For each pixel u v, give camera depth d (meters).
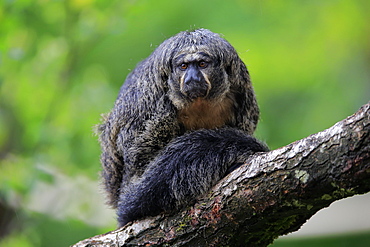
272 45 16.39
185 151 6.88
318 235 12.48
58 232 13.53
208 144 6.88
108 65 15.37
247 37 15.91
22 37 12.98
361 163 5.16
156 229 6.66
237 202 6.05
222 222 6.22
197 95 7.34
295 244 12.40
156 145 7.57
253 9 15.96
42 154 12.11
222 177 6.67
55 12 12.74
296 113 15.82
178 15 15.53
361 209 13.16
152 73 7.64
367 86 16.72
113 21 12.78
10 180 11.48
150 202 6.74
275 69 16.38
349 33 17.22
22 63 12.75
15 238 12.02
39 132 12.37
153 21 15.48
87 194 12.52
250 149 6.77
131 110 7.73
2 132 13.16
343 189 5.38
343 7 17.00
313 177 5.46
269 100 15.88
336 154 5.31
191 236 6.45
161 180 6.77
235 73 7.72
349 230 12.54
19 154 12.65
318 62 16.70
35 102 13.06
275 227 6.27
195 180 6.66
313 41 16.73
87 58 15.12
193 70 7.31
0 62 11.69
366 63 17.11
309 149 5.51
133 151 7.61
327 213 13.05
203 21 15.49
